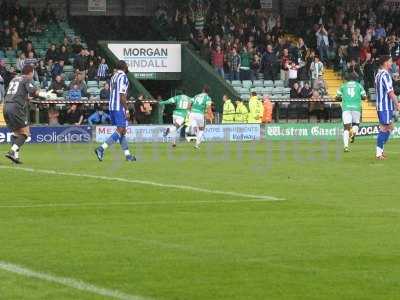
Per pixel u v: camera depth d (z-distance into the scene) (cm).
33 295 1599
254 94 7294
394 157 4747
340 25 8619
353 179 3531
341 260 1908
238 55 8025
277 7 9238
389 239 2153
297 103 7819
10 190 3134
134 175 3672
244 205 2755
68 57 7588
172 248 2041
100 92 7138
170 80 8100
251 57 8100
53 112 6988
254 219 2472
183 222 2420
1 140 6512
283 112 7838
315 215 2545
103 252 1992
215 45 8000
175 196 2970
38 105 6956
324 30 8481
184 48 7962
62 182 3384
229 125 7138
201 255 1959
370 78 8244
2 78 7044
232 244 2092
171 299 1584
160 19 8525
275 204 2777
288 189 3183
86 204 2773
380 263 1878
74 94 7156
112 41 7869
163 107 7338
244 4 8675
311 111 7856
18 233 2239
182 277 1750
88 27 8538
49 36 8075
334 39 8525
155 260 1908
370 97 8188
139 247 2053
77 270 1809
